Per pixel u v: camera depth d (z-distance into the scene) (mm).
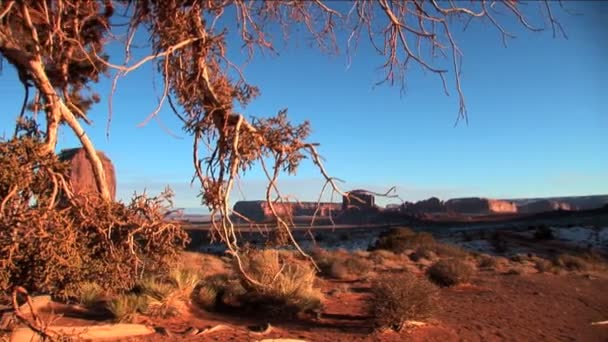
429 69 5836
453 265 21297
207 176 6000
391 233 46438
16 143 4895
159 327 11445
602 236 58688
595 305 17719
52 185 5176
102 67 6859
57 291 5156
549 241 55469
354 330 12211
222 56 6148
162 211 5551
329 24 6344
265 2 6184
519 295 18859
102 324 11094
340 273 23078
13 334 6848
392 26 5867
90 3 5727
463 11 5492
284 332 11742
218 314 13586
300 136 5891
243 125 5855
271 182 5910
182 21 5641
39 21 5703
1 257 4703
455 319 13727
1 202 4781
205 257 26312
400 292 12391
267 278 13055
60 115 5434
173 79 6016
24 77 5867
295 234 54438
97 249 5375
